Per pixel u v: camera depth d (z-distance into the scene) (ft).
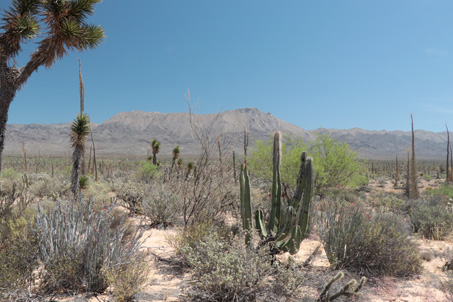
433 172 233.35
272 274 13.71
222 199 24.59
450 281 14.06
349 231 17.17
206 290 12.23
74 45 25.93
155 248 19.88
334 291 12.51
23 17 23.89
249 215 15.94
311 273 13.41
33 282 12.58
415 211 30.94
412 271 17.19
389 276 16.39
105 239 13.69
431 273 17.37
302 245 22.36
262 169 42.01
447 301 13.23
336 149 40.75
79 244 14.19
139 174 66.85
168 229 25.55
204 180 23.26
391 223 21.06
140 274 13.67
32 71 25.14
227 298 11.99
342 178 40.24
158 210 26.12
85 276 13.07
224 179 23.98
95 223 15.12
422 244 24.20
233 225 21.44
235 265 12.28
